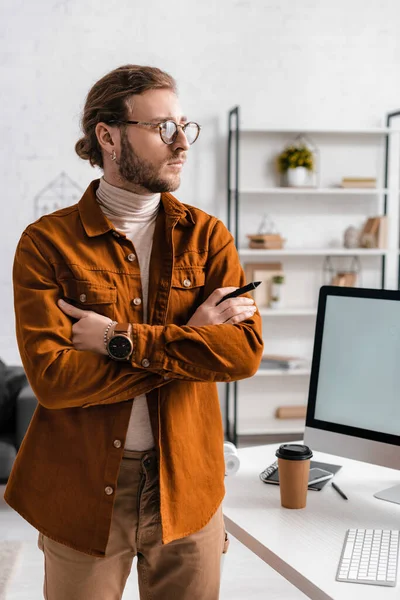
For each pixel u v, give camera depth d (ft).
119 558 4.84
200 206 16.78
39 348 4.71
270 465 6.78
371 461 6.07
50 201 16.19
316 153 17.03
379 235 16.57
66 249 4.90
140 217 5.09
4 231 16.10
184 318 5.16
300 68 16.87
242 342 4.95
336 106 17.07
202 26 16.44
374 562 4.75
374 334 6.11
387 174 17.15
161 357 4.70
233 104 16.69
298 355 17.40
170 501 4.73
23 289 4.91
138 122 4.76
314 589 4.50
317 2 16.79
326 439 6.33
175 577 4.92
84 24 15.97
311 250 16.12
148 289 5.03
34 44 15.85
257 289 16.76
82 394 4.64
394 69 17.20
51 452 4.80
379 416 6.04
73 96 16.06
